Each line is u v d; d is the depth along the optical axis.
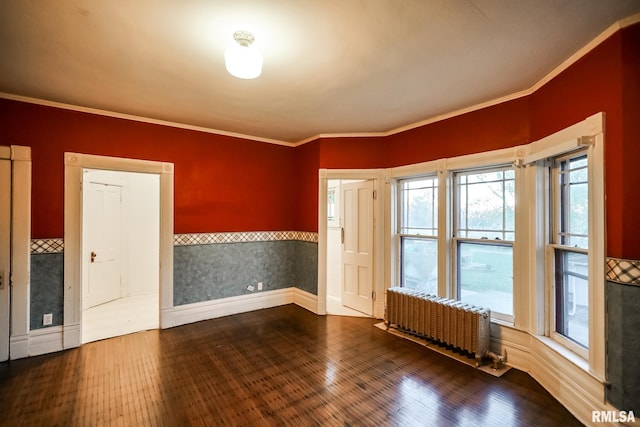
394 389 2.45
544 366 2.49
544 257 2.64
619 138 1.87
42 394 2.35
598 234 1.99
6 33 1.93
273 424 2.03
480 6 1.67
